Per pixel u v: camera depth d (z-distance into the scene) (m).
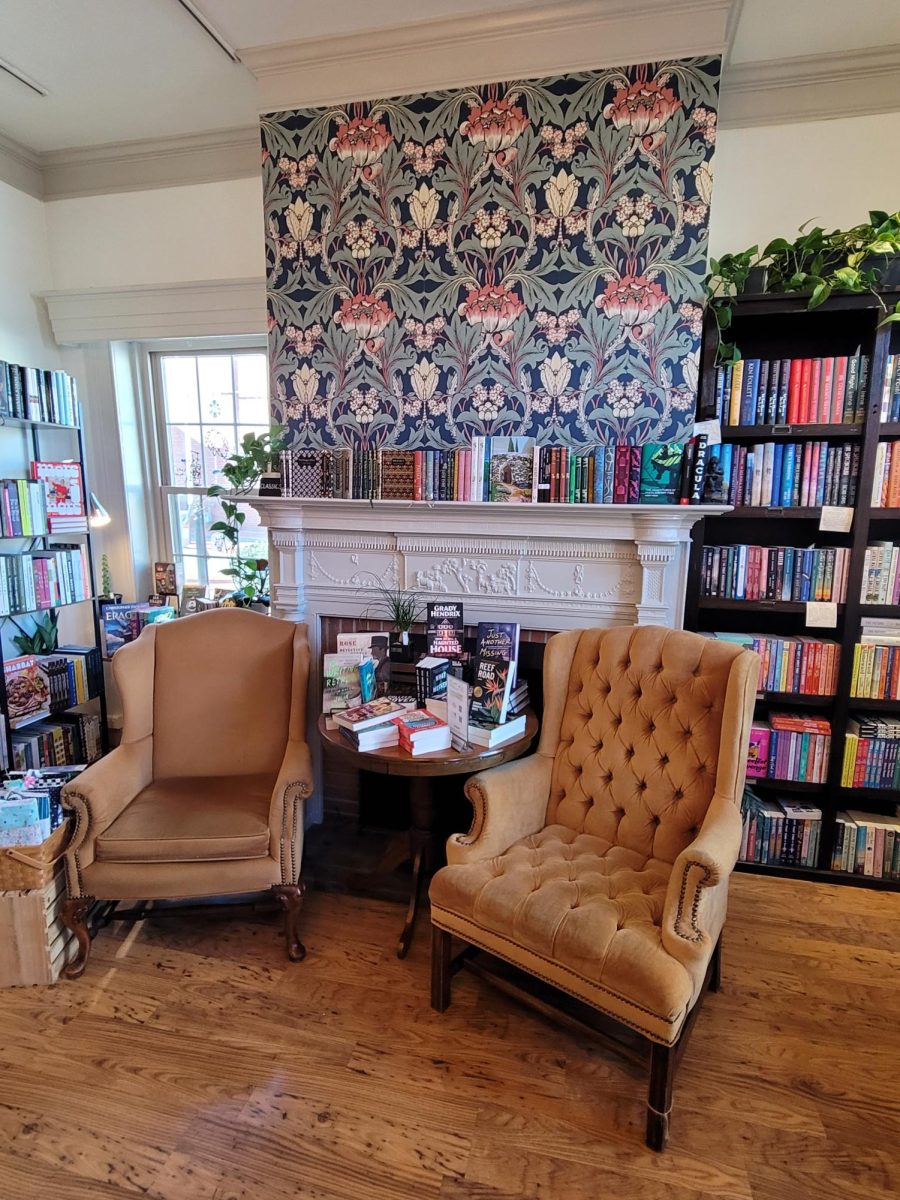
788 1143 1.43
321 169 2.40
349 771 2.73
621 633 1.99
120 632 3.29
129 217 3.09
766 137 2.39
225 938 2.08
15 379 2.75
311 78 2.34
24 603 2.83
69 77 2.49
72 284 3.21
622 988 1.38
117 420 3.31
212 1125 1.46
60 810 1.91
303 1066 1.61
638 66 2.09
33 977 1.86
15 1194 1.31
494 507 2.27
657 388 2.23
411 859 2.42
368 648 2.26
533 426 2.35
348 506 2.45
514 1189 1.33
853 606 2.28
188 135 2.90
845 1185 1.34
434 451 2.33
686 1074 1.59
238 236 2.97
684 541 2.22
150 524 3.55
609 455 2.19
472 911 1.63
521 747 2.00
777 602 2.33
